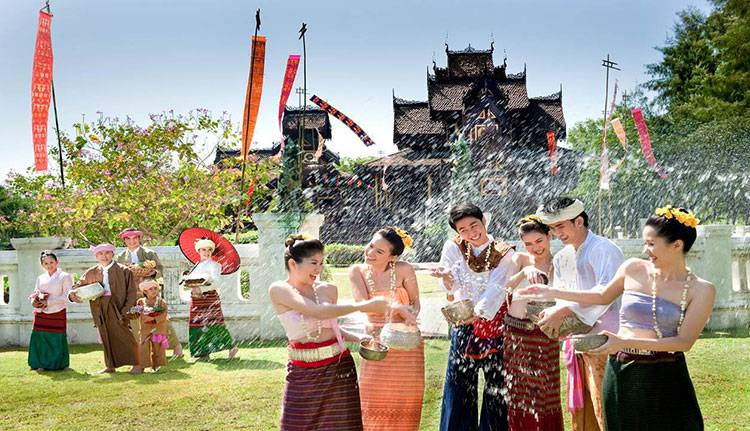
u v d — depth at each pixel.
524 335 4.34
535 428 4.29
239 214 14.90
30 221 14.47
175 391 6.57
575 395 4.36
